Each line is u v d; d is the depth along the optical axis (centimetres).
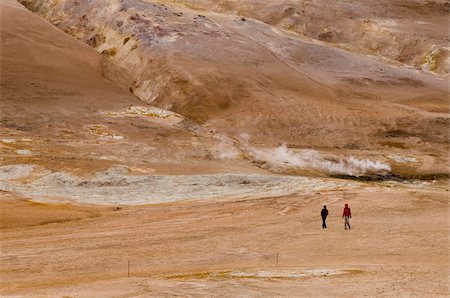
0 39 9656
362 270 2902
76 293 2491
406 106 9962
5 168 5819
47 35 10388
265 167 6869
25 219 4241
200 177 5731
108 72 10088
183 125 8250
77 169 5912
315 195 5072
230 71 10306
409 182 6631
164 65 10212
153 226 4141
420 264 3081
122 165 6169
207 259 3303
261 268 3030
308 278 2712
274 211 4569
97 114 8081
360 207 4653
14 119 7519
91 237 3822
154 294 2409
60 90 8688
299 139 8162
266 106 9181
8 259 3288
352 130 8506
